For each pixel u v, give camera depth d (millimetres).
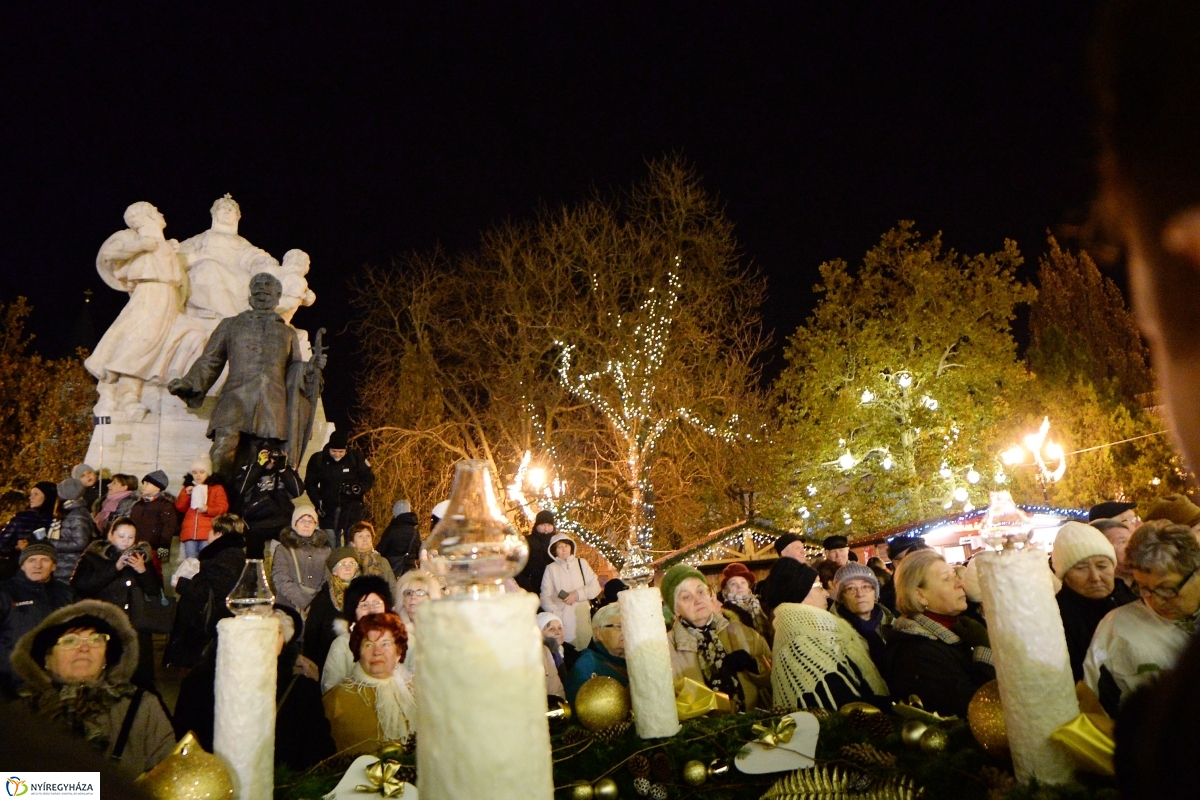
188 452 14258
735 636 4539
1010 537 1746
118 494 10906
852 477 29922
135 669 3088
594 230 28125
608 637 3713
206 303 15086
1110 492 28156
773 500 28906
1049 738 1613
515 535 1142
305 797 2191
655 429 26562
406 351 28250
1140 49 468
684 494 27672
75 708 2865
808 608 3436
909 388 29438
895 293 30969
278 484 11133
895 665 3117
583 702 2359
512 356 28141
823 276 30688
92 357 14109
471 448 27547
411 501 27156
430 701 1055
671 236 27922
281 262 16297
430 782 1051
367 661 4164
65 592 6434
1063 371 33875
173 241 15234
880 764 2006
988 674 3113
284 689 4164
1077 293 37969
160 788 1683
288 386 12938
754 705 3826
